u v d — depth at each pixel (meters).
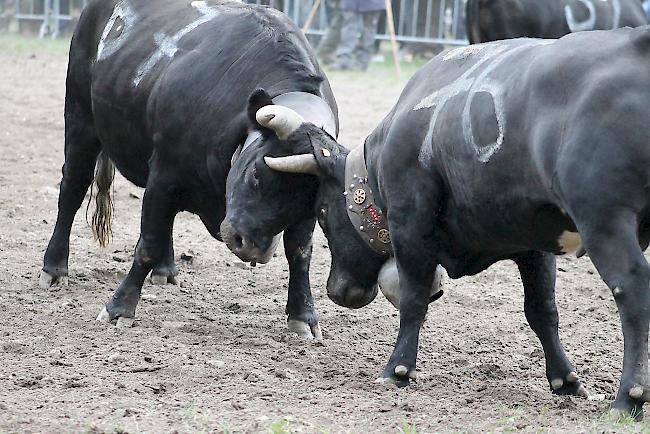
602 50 12.64
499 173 13.39
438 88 14.48
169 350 16.47
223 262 22.50
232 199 16.09
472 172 13.73
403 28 55.94
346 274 15.97
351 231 15.73
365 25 52.41
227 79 17.27
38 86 42.09
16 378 14.91
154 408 13.77
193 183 17.73
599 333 19.20
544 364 17.20
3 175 28.75
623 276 12.29
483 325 19.39
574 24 25.70
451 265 15.03
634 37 12.55
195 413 13.51
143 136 18.62
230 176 16.25
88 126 20.59
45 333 17.28
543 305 15.32
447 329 19.05
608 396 15.30
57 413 13.44
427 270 14.94
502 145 13.27
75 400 14.01
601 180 12.26
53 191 27.39
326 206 15.84
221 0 19.28
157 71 18.25
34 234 23.78
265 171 15.83
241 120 16.75
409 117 14.66
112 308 18.11
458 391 15.21
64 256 20.52
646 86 12.29
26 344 16.52
